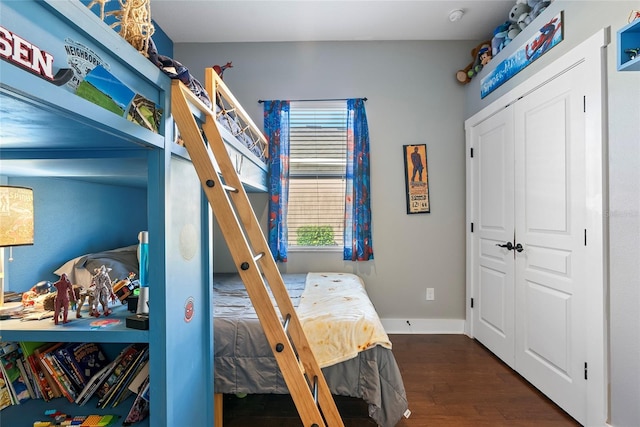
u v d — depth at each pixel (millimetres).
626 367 1517
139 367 1225
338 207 3301
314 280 2760
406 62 3242
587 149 1726
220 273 3139
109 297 1269
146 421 1158
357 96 3258
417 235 3244
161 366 1076
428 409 1904
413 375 2314
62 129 816
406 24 2957
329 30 3055
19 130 820
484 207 2852
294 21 2908
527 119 2242
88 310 1258
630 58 1281
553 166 1996
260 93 3270
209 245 1445
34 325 1092
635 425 1476
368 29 3037
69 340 1051
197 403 1354
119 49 839
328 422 1313
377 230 3256
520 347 2312
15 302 1297
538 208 2133
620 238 1547
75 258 1758
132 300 1207
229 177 1341
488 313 2777
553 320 1983
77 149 1044
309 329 1688
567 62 1862
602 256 1627
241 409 1917
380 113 3246
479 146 2941
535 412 1881
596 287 1661
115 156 1059
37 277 1562
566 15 1889
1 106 635
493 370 2396
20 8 572
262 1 2643
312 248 3266
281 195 3186
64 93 656
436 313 3244
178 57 3268
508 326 2467
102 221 2025
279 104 3213
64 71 659
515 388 2146
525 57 2268
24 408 1213
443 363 2510
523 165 2293
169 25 2963
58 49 656
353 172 3191
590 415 1695
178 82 1127
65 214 1730
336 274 3047
